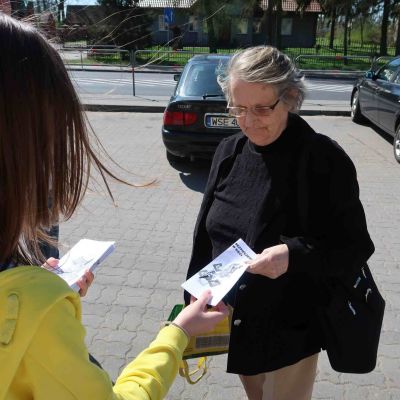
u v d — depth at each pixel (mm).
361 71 19516
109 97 12844
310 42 37219
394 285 3576
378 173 6535
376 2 28547
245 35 31469
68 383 762
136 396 900
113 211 4988
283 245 1502
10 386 757
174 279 3641
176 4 16969
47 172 790
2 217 768
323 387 2543
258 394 1856
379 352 2809
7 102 729
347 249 1521
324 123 10148
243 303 1610
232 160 1762
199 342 1681
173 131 5949
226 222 1706
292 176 1562
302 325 1659
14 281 764
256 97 1515
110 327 3025
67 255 1507
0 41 732
